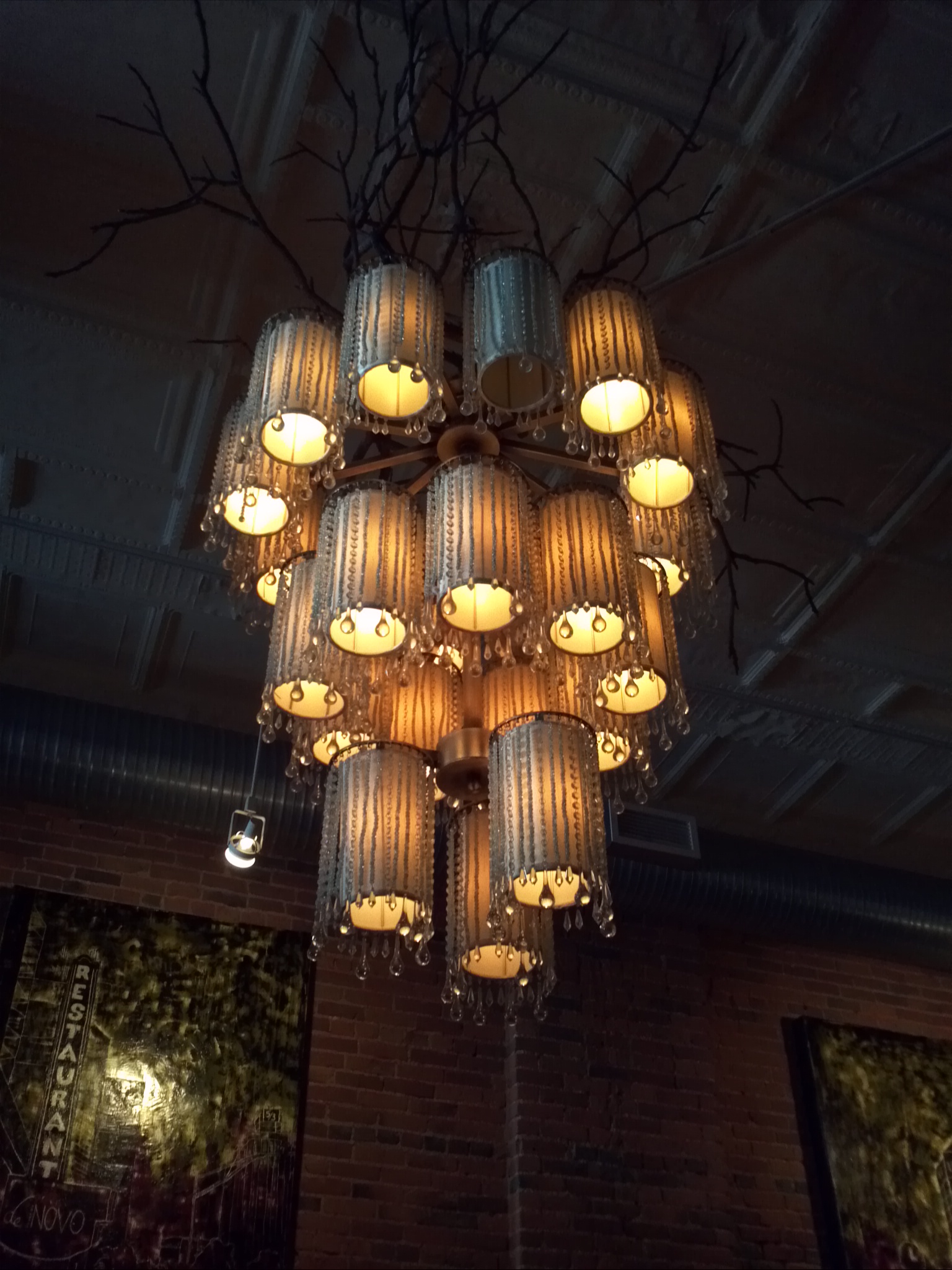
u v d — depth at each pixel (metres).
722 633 4.64
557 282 2.32
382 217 3.33
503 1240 4.51
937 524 4.22
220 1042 4.54
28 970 4.42
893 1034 5.66
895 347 3.68
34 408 3.82
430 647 2.38
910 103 3.12
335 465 2.29
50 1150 4.11
